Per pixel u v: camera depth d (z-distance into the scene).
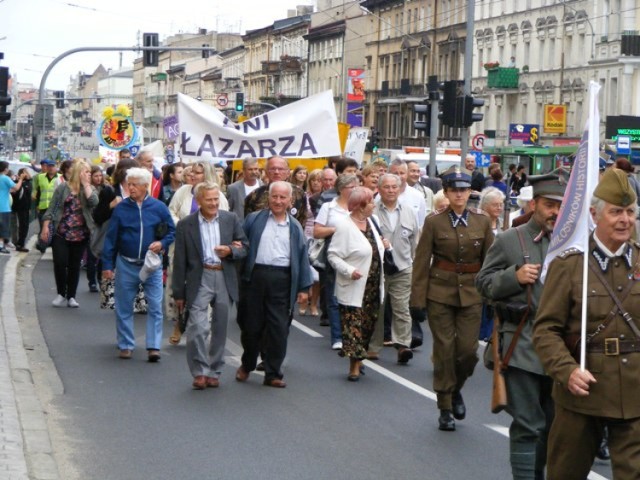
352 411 11.19
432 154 27.80
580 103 67.69
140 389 11.96
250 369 12.58
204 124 18.05
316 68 117.12
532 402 8.14
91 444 9.55
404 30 97.31
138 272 13.73
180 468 8.88
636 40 62.00
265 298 12.28
